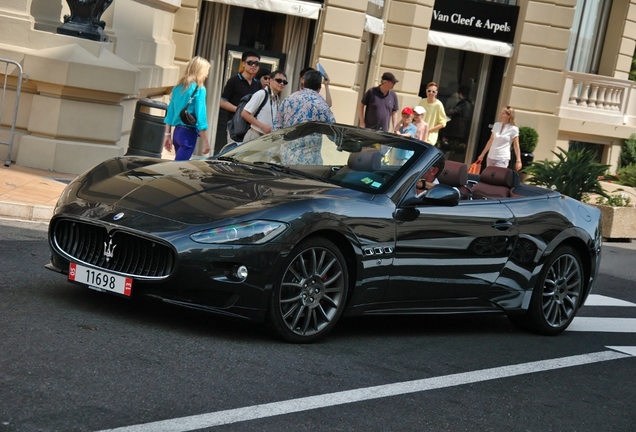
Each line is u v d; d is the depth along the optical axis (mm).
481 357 6746
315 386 5293
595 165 16578
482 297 7289
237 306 5809
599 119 23969
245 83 13016
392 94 16406
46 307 5934
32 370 4730
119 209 5891
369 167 6832
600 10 24625
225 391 4930
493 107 22766
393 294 6629
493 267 7266
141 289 5746
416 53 20703
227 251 5688
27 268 6980
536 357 7039
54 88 11539
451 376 6039
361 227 6285
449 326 7730
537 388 6129
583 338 8062
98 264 5891
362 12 18234
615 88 24203
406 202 6664
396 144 7117
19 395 4367
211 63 18203
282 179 6574
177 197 6027
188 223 5750
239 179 6449
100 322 5789
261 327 6395
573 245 8086
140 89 14844
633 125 24812
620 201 16422
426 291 6832
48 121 11602
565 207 8016
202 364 5316
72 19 11938
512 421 5324
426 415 5141
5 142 11289
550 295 7855
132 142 12398
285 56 18453
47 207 9203
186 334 5883
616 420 5703
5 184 10039
